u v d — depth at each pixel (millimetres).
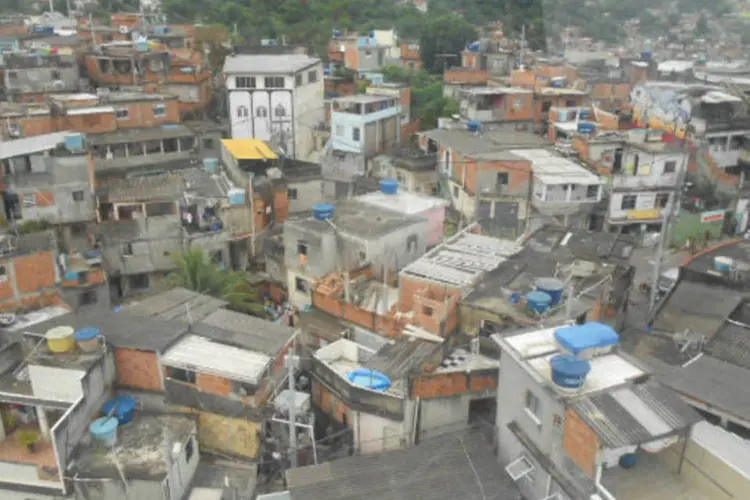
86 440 25812
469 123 61531
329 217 40562
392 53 102062
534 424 23219
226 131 67625
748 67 74562
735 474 20266
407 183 59875
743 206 57875
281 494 24656
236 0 112188
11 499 25391
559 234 41375
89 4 122625
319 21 112250
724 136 60031
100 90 69688
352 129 66125
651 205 54906
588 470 20266
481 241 38531
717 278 35375
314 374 31797
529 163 51188
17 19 104250
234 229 48000
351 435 30266
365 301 35375
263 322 30641
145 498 24609
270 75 71250
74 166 45781
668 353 30078
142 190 48031
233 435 27844
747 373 25938
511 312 29656
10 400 26391
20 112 56406
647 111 67062
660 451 22531
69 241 47281
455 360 30141
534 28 99000
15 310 36281
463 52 93250
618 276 35094
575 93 70438
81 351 27047
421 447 26328
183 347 28250
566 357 22062
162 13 113188
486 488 24016
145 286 47125
